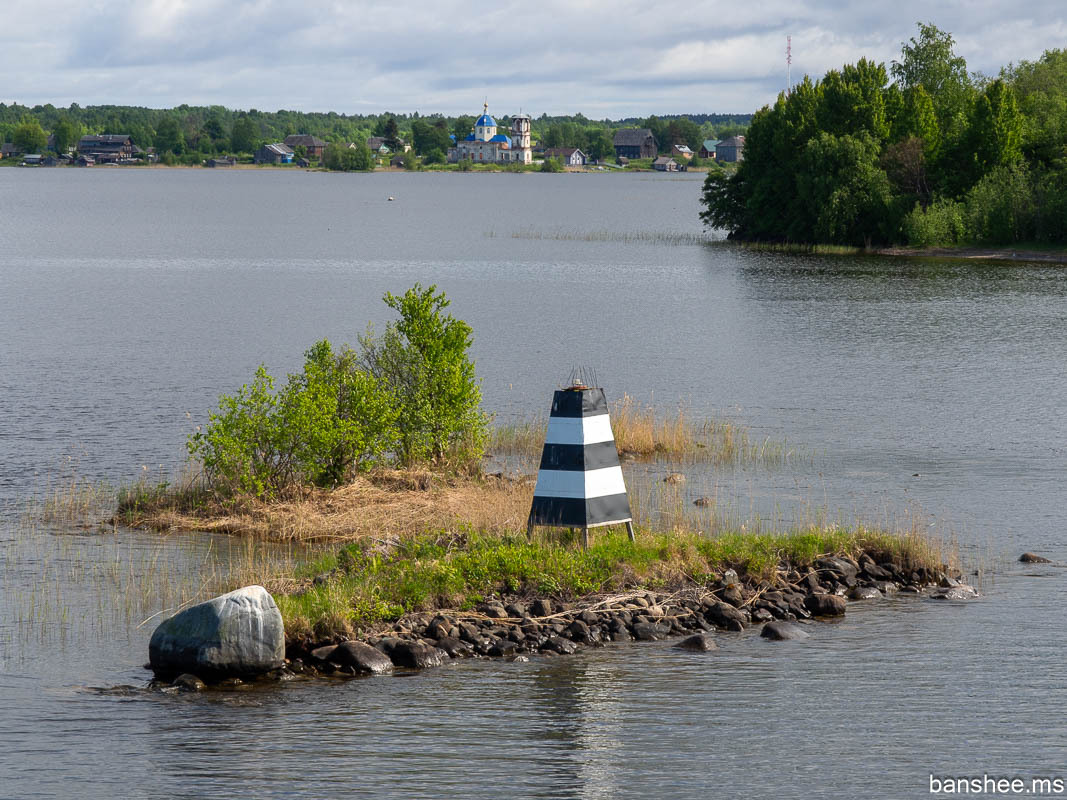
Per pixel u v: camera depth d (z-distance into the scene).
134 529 39.84
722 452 53.00
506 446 54.75
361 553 33.94
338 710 24.00
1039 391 70.56
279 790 19.91
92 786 20.11
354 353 49.72
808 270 174.00
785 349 90.88
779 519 40.72
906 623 30.14
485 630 28.83
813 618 30.80
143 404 66.38
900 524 39.97
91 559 35.66
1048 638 28.61
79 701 24.48
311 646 27.62
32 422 60.59
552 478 34.41
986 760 21.36
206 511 41.69
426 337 50.00
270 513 40.47
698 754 21.61
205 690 25.28
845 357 86.31
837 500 43.88
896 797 19.73
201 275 162.88
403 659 27.09
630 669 26.70
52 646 27.91
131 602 31.25
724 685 25.53
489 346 93.12
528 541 34.12
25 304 124.12
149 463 50.94
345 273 166.88
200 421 61.09
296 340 97.25
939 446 54.53
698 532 37.44
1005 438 56.41
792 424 60.38
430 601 30.38
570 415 34.31
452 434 49.31
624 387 73.38
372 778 20.45
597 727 22.98
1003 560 36.00
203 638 25.70
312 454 43.53
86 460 51.44
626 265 182.88
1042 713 23.70
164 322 109.44
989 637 28.77
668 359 85.88
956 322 108.44
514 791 19.89
